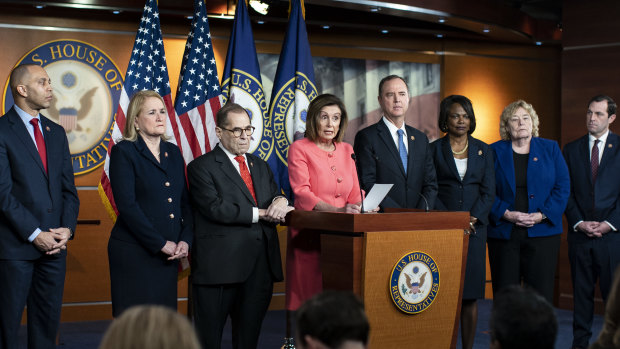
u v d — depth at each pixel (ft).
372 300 10.11
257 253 12.05
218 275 11.72
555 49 25.99
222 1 20.25
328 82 22.81
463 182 14.47
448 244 10.81
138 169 11.70
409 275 10.38
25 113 12.18
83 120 19.93
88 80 19.97
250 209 11.80
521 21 23.22
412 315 10.52
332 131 12.16
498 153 15.53
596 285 21.79
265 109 15.65
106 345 3.18
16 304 11.71
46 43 19.53
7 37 19.15
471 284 14.17
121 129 14.01
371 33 23.32
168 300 11.85
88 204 20.01
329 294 4.83
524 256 15.25
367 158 13.73
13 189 11.87
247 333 12.21
